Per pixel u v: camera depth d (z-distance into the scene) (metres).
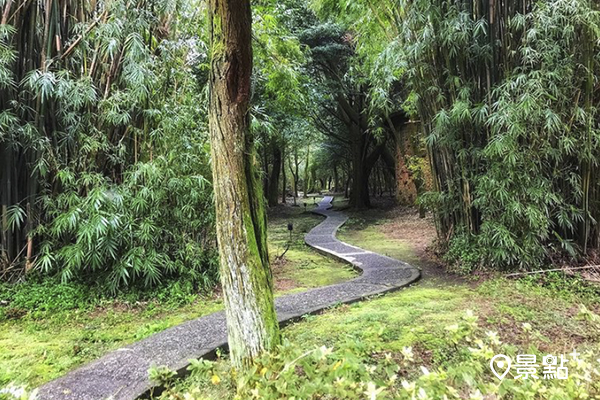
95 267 3.38
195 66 5.41
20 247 3.38
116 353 2.23
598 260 3.76
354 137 12.73
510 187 3.72
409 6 4.11
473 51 3.91
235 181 1.84
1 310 2.99
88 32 3.60
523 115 3.41
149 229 3.46
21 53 3.29
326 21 8.90
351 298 3.30
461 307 2.94
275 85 6.29
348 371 1.17
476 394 1.00
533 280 3.57
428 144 4.59
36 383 1.97
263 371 1.29
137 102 3.72
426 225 8.21
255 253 1.86
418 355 2.07
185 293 3.61
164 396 1.43
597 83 3.61
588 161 3.67
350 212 12.22
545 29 3.37
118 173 3.93
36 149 3.27
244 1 1.76
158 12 4.01
